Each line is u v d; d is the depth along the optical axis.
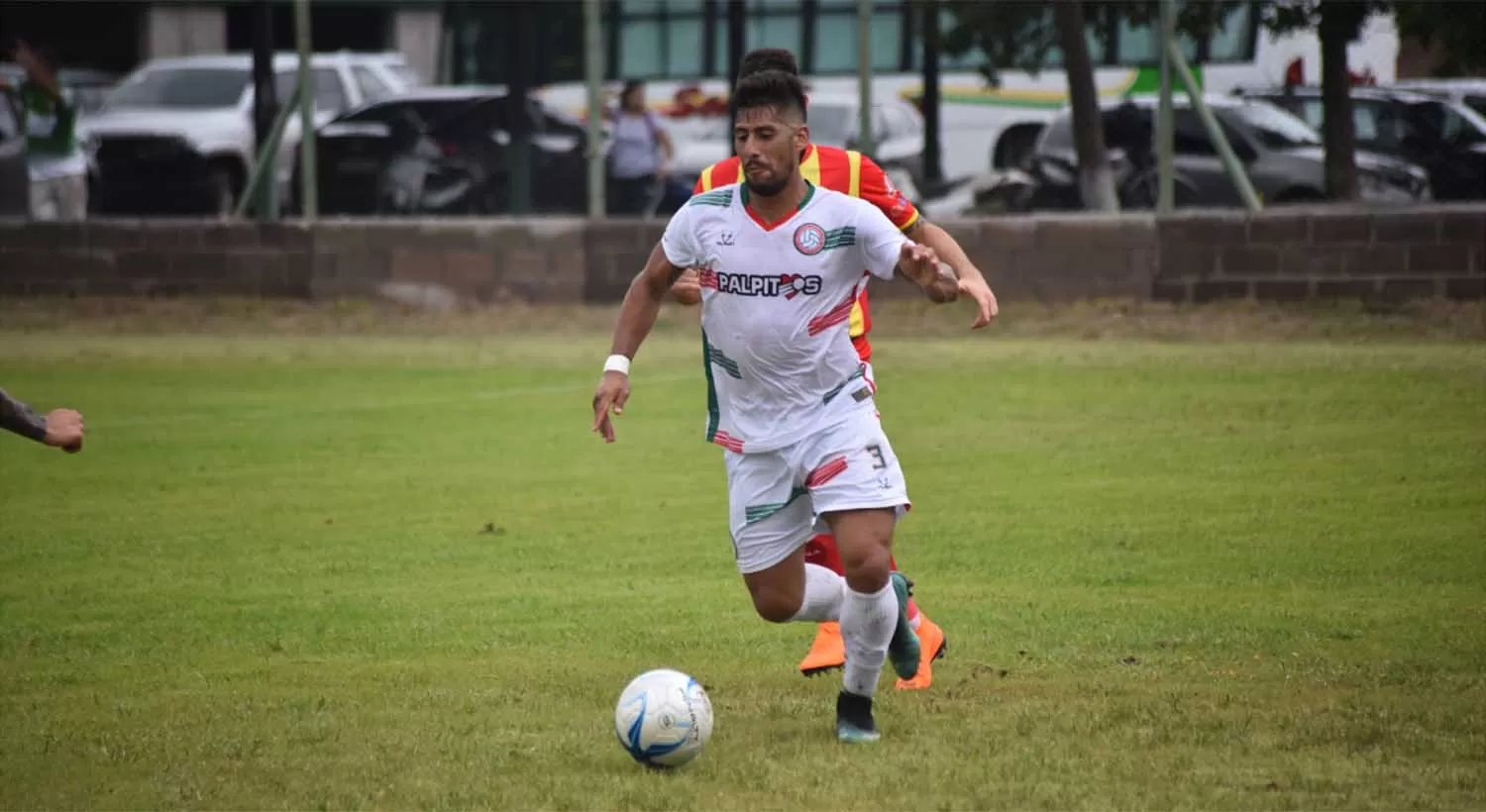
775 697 21.81
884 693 21.91
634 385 54.34
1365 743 19.12
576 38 84.38
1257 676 22.30
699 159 82.19
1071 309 66.19
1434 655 23.33
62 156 83.94
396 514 35.31
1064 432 43.94
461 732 20.19
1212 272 65.56
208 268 73.69
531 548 31.94
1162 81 66.50
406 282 72.31
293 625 26.22
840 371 19.69
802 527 20.17
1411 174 66.69
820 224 19.23
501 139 75.50
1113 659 23.41
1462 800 17.08
